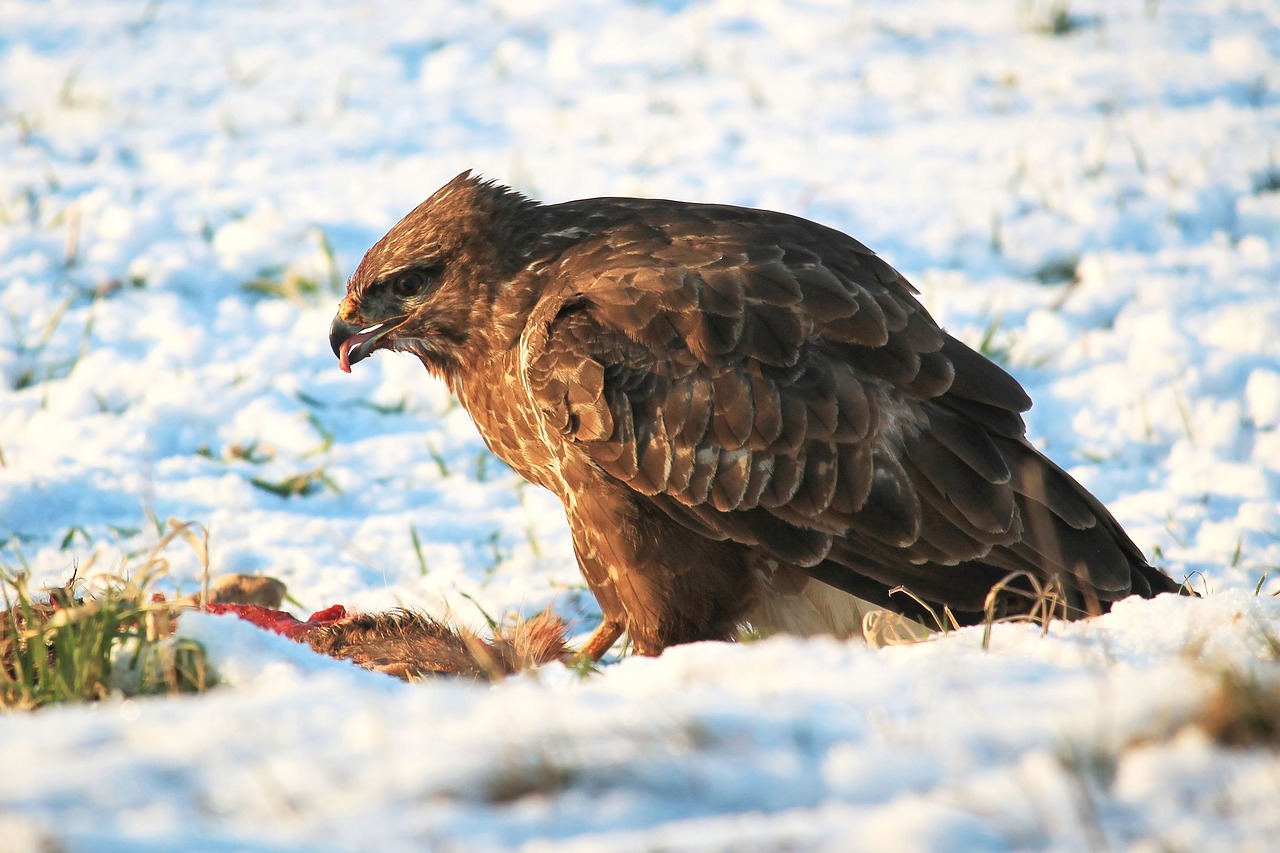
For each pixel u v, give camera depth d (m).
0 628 7.79
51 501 12.77
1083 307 16.78
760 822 4.44
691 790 4.69
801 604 9.57
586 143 21.39
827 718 5.24
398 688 6.97
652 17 26.73
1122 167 20.12
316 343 16.12
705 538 9.52
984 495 9.08
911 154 20.72
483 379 10.59
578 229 10.36
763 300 9.32
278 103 22.95
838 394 9.14
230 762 4.79
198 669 6.96
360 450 14.29
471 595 11.52
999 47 25.00
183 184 19.67
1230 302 16.83
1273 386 14.86
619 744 4.91
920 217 18.73
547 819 4.49
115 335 15.96
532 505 13.34
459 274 10.38
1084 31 25.62
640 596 9.71
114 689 7.04
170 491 13.20
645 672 6.20
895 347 9.22
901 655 6.52
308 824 4.40
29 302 16.47
